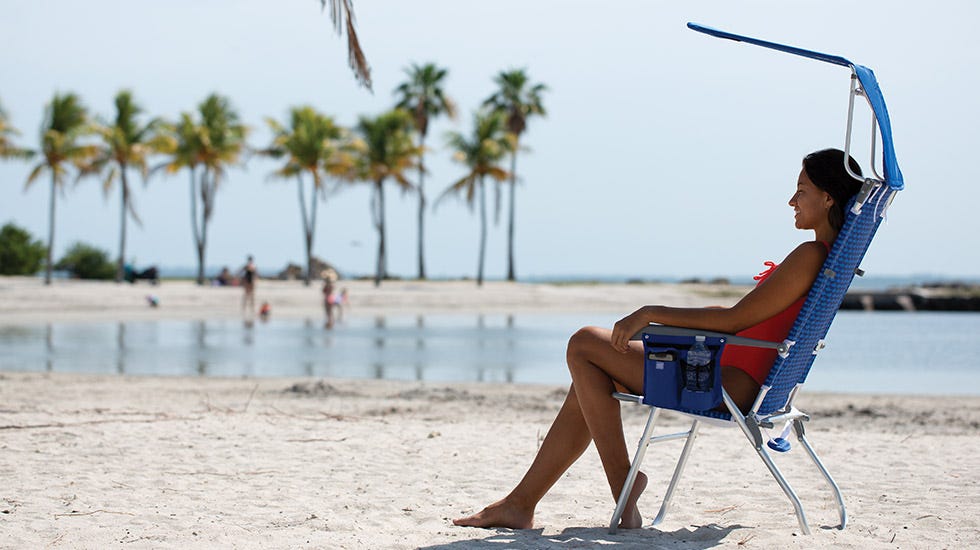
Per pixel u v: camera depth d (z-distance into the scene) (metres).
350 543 3.21
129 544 3.19
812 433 6.57
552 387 10.47
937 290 47.66
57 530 3.40
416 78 50.97
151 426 6.29
